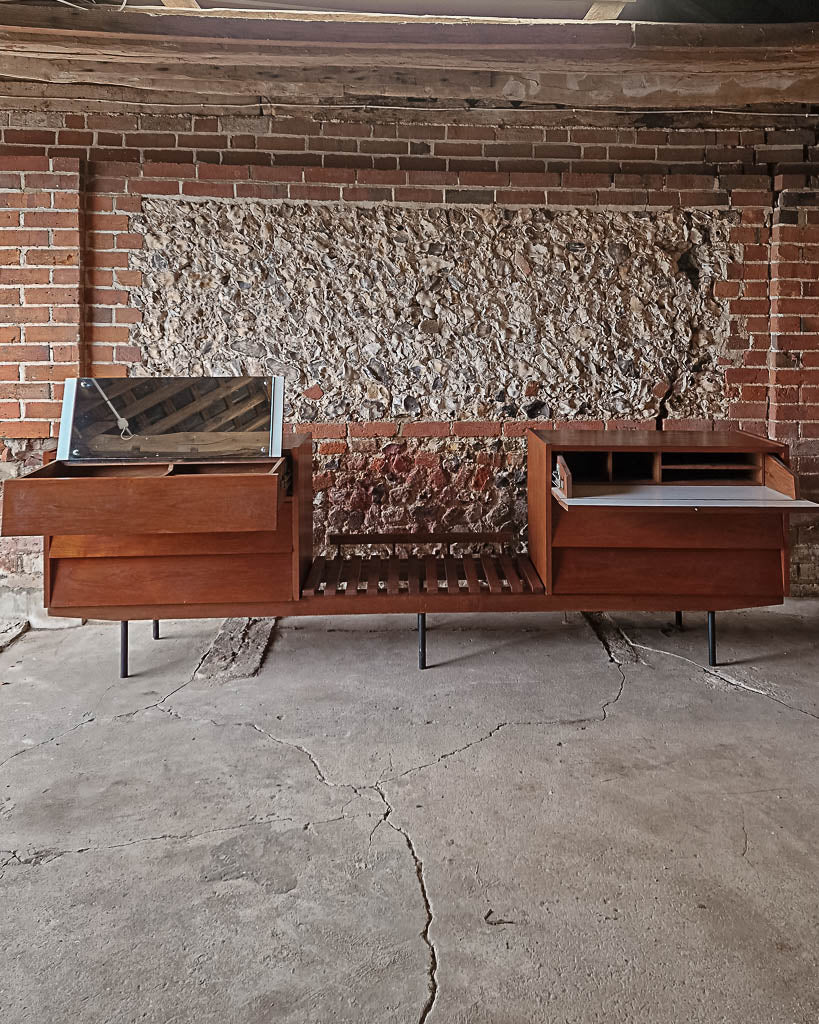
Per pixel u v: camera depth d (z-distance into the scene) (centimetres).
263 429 320
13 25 301
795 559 436
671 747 268
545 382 424
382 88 393
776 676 328
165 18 307
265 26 312
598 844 214
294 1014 158
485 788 243
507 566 368
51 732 283
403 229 412
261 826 224
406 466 425
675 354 426
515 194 414
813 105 421
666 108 416
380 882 199
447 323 418
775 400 426
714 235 421
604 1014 158
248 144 406
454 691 316
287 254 409
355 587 338
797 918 185
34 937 180
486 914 187
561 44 315
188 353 410
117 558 323
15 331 397
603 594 333
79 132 399
